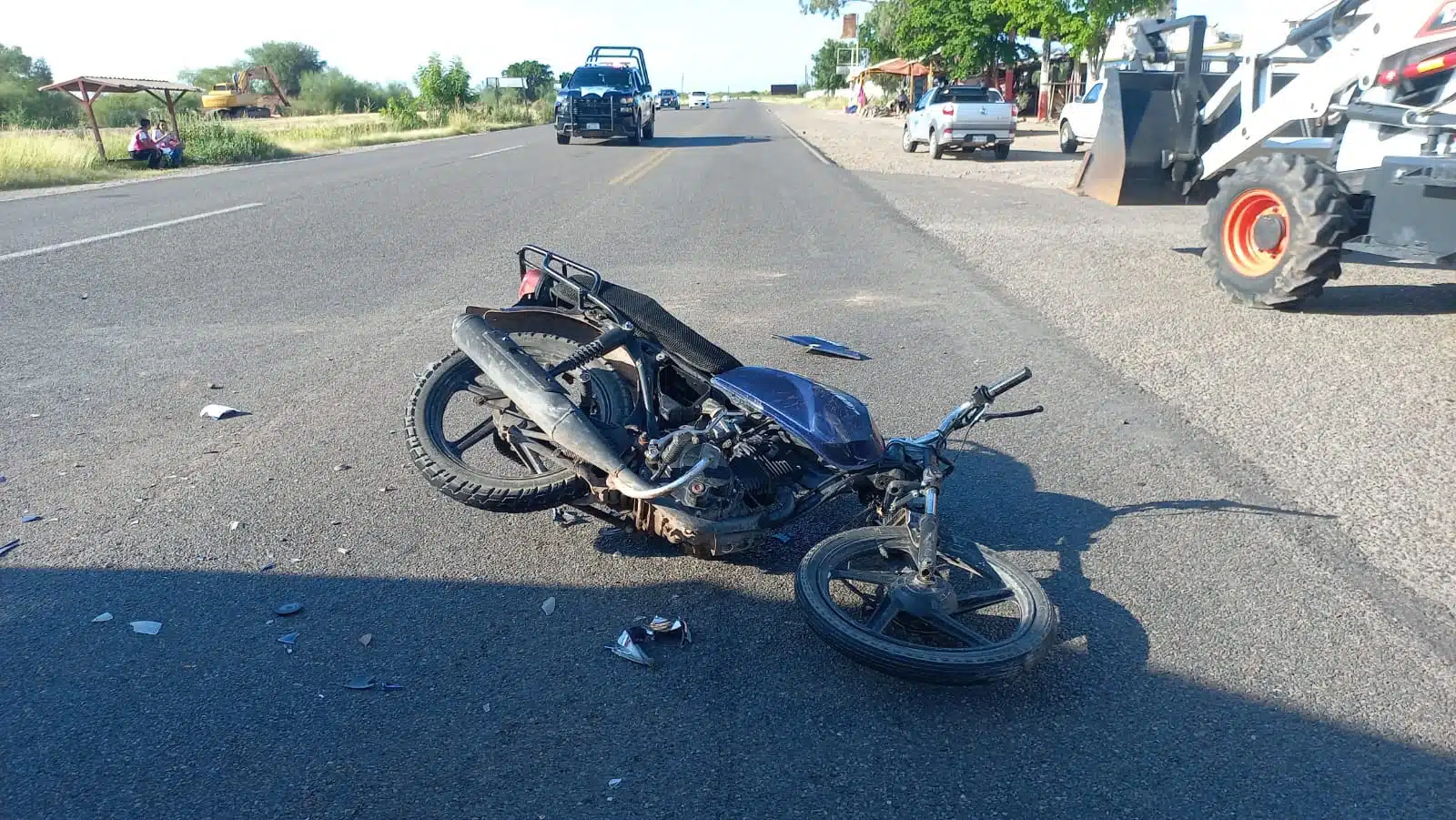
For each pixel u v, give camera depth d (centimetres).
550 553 428
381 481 496
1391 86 889
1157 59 1212
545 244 1198
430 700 328
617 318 441
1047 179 2105
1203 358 743
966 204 1656
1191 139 1143
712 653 359
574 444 387
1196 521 472
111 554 415
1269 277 873
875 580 364
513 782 291
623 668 349
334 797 283
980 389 425
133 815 273
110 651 348
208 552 419
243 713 318
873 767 303
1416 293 955
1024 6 3422
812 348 734
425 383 448
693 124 5166
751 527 381
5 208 1452
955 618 373
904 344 776
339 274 997
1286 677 353
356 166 2327
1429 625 387
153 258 1059
